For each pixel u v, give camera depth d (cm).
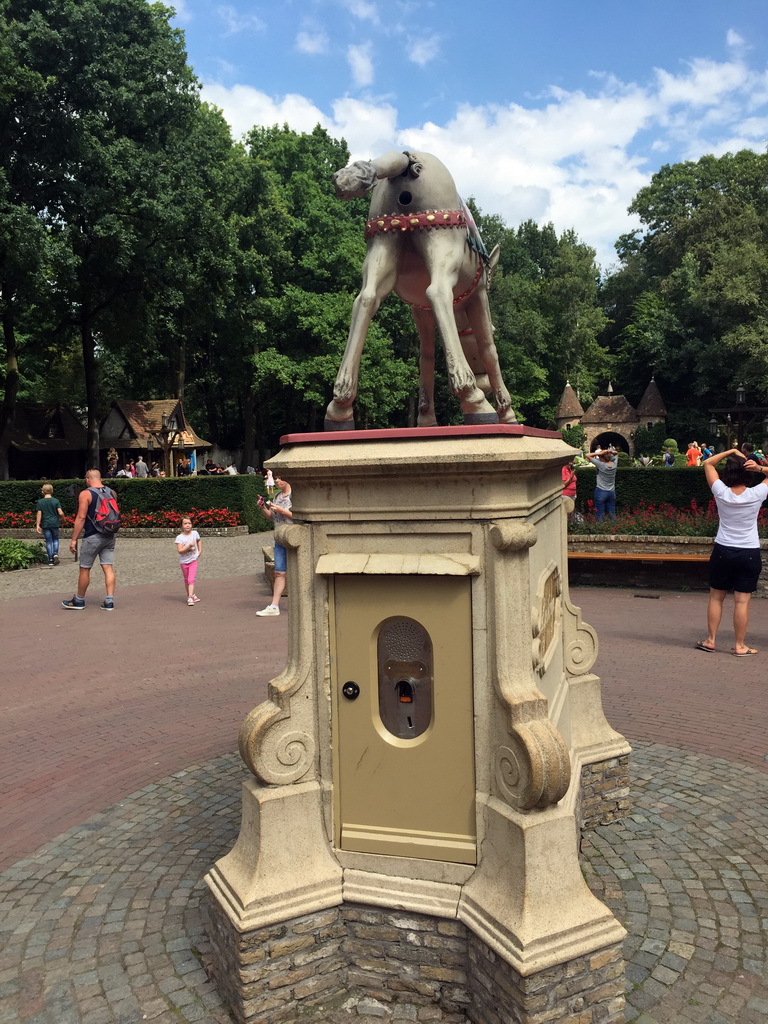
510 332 4641
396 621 302
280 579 1060
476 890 286
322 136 4369
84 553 1152
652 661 780
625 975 308
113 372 4791
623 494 1576
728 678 713
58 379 4778
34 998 309
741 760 529
